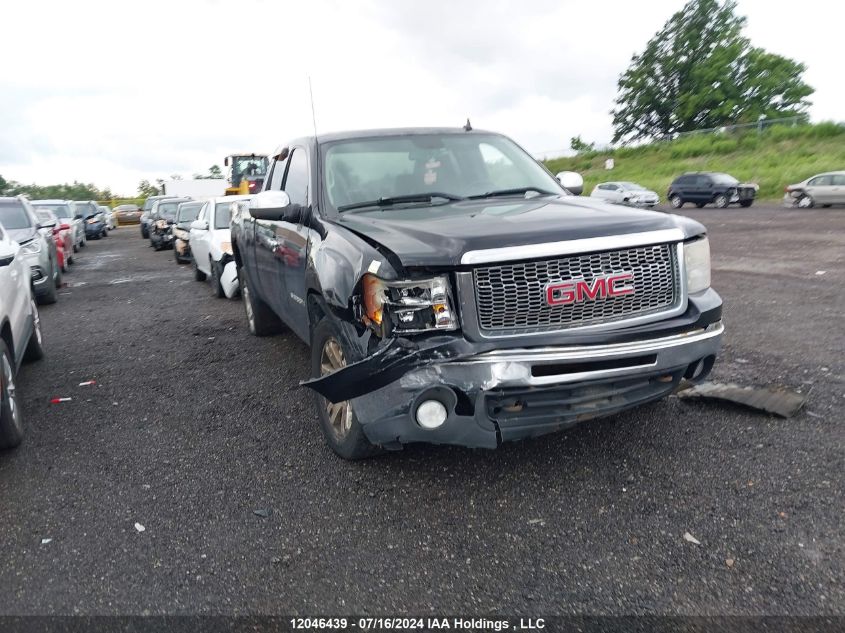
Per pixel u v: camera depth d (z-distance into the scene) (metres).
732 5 66.62
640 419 4.61
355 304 3.60
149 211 30.91
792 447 4.09
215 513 3.67
